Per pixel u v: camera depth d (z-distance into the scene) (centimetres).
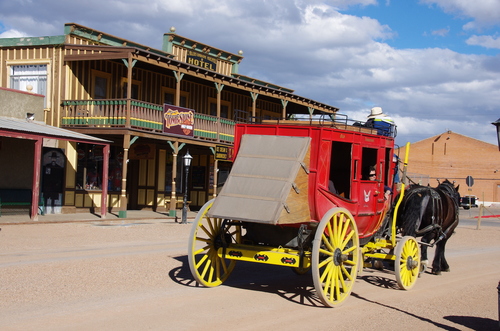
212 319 719
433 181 6838
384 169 1018
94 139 2077
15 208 2052
